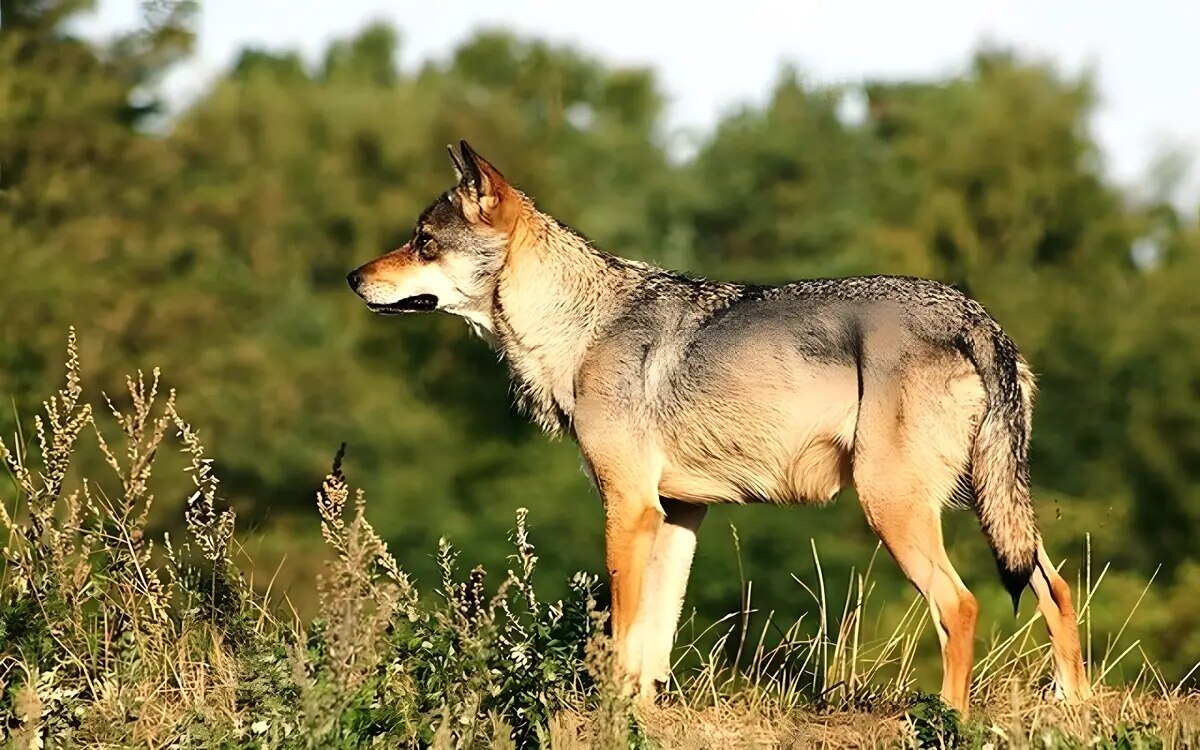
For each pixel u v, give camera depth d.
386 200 90.12
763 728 19.59
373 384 78.25
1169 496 78.44
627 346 22.20
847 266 101.69
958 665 19.47
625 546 21.89
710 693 21.53
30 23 88.62
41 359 71.25
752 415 21.16
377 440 74.12
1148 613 57.91
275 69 130.12
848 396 20.58
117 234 80.12
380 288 24.06
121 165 85.25
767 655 23.62
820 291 21.17
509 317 23.39
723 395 21.30
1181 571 67.94
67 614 19.89
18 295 72.69
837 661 22.44
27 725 17.02
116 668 19.42
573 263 23.06
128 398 70.88
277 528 63.91
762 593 57.53
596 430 22.19
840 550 59.34
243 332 80.44
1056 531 66.94
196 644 20.59
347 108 95.94
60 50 88.19
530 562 19.72
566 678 18.98
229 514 21.47
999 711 19.30
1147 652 57.25
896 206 109.06
